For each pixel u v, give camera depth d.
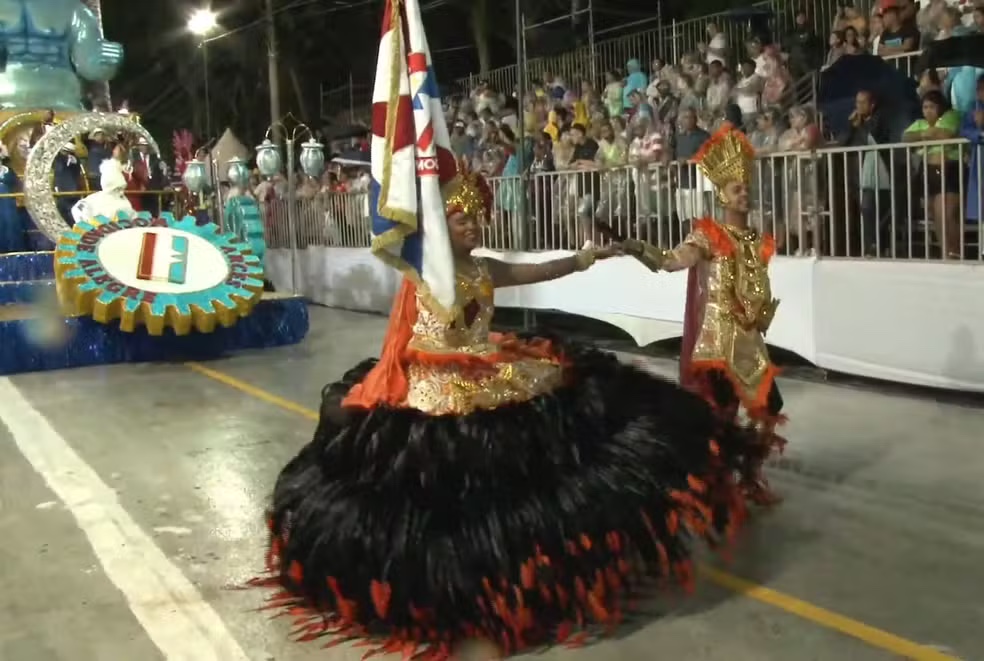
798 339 8.11
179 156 14.26
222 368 9.95
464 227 3.77
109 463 6.36
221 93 24.56
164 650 3.64
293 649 3.59
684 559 3.75
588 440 3.60
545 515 3.35
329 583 3.54
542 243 11.04
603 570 3.43
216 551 4.67
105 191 10.94
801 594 3.94
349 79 23.58
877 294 7.37
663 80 11.87
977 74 8.31
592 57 15.23
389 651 3.51
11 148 12.34
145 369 10.03
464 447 3.43
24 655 3.64
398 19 3.62
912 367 7.19
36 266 11.00
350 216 14.61
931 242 7.54
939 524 4.70
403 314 3.79
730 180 4.91
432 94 3.66
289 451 6.51
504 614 3.31
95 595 4.19
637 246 4.46
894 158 7.36
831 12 11.95
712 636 3.58
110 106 14.13
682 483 3.58
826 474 5.54
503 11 20.12
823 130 8.87
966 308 6.79
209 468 6.15
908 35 9.42
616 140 11.23
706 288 4.89
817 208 7.91
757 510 4.95
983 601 3.83
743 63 11.04
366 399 3.74
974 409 6.91
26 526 5.14
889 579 4.07
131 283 10.12
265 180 17.28
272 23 17.45
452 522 3.37
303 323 11.45
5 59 12.92
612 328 11.92
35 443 6.98
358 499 3.53
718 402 4.82
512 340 4.03
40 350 10.02
